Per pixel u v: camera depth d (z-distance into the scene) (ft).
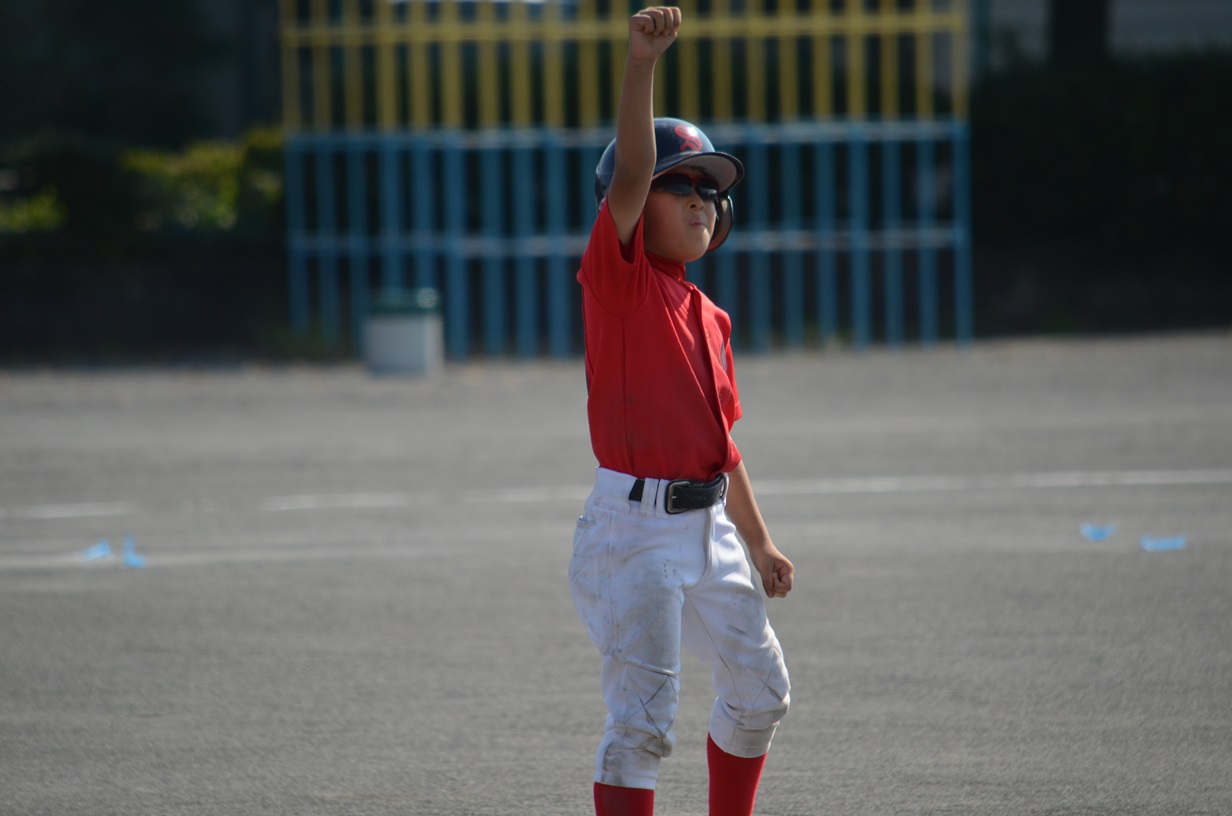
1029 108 284.20
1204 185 280.10
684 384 48.21
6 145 328.90
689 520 48.21
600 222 47.16
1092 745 65.57
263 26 442.09
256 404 193.26
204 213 310.86
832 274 283.79
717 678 50.39
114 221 282.77
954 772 62.49
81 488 135.54
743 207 284.61
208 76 435.53
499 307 258.37
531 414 180.04
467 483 134.92
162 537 113.91
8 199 305.94
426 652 81.97
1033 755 64.39
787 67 261.85
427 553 107.04
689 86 264.72
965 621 86.22
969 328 282.97
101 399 200.85
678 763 64.69
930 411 176.24
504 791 61.31
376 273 282.56
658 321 47.98
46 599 94.79
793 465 141.28
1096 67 290.97
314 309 280.72
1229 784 60.70
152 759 65.87
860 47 296.30
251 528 116.98
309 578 99.76
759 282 256.32
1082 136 281.74
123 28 402.31
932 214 283.79
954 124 258.98
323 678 77.46
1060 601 90.48
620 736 47.78
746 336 272.10
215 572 101.86
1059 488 128.16
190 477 140.36
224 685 76.54
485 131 270.46
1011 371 214.28
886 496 125.59
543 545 109.29
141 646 83.87
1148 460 141.18
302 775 63.57
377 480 137.18
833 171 281.74
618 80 280.72
